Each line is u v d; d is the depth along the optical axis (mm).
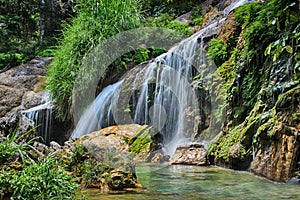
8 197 2051
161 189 2488
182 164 3775
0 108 7227
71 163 2676
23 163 2357
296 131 2887
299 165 2830
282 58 3498
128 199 2170
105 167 2582
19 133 5016
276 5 3762
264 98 3551
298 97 2996
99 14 6168
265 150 3119
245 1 6461
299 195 2330
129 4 6555
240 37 4520
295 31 3242
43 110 6070
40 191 2018
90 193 2330
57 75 6086
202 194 2336
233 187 2584
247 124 3586
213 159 3805
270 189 2521
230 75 4312
